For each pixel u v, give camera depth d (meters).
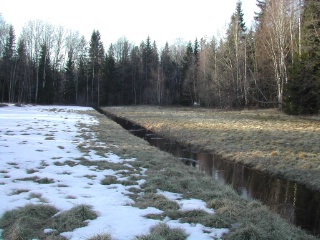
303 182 10.27
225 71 44.72
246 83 39.66
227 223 5.67
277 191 9.51
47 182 7.92
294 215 7.59
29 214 5.57
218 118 29.20
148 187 7.82
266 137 17.03
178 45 89.56
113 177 8.77
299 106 28.23
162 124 25.61
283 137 16.78
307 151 13.48
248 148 14.82
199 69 54.22
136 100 70.12
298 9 30.06
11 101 54.75
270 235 5.36
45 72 60.34
